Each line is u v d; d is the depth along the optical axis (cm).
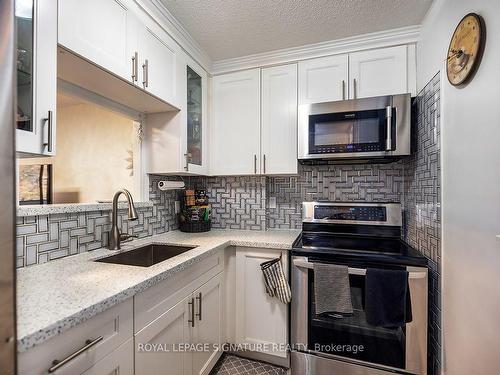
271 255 169
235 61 205
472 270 103
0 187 56
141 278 96
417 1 141
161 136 177
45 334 62
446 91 124
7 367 55
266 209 223
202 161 203
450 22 122
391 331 140
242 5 145
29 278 96
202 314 143
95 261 121
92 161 219
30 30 84
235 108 208
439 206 129
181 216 211
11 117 58
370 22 160
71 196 224
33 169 202
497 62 88
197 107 199
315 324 152
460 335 112
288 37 177
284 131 195
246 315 175
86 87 133
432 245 138
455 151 116
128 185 204
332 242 173
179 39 167
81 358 73
